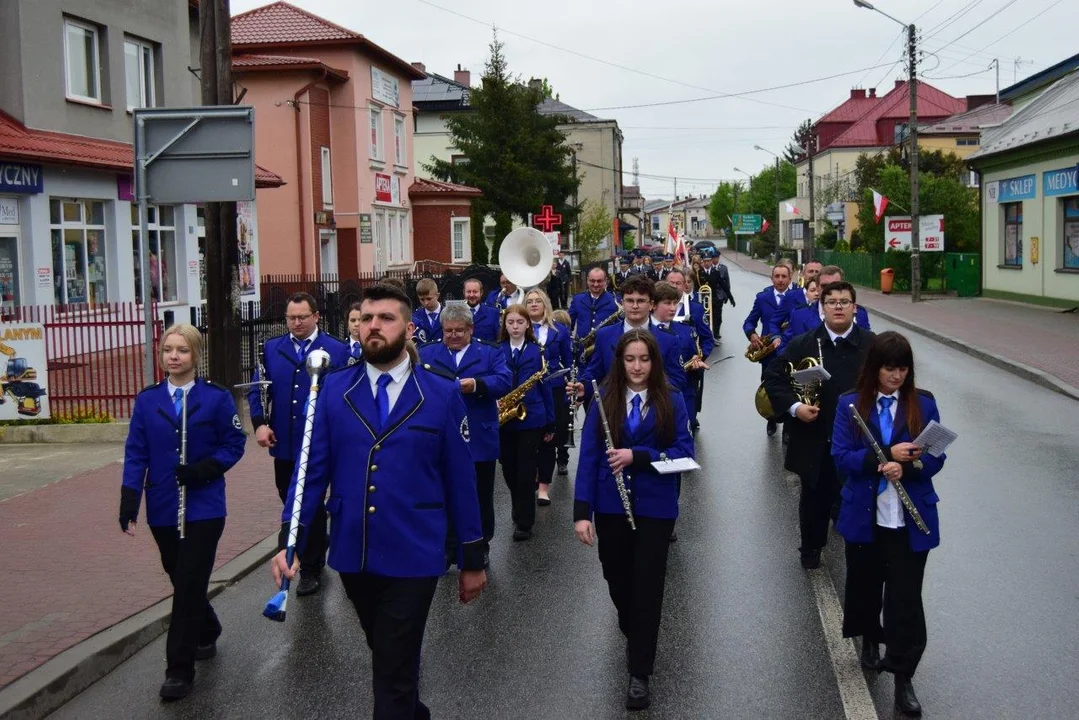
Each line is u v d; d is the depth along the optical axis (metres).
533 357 8.95
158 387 5.98
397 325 4.57
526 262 14.96
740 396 16.67
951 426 13.39
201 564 5.77
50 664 5.80
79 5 21.22
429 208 42.97
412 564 4.50
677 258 24.69
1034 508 9.16
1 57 19.69
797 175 99.50
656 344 5.67
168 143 10.59
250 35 35.44
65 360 14.02
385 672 4.45
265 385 7.82
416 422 4.59
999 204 35.88
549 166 51.28
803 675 5.70
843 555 8.02
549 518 9.55
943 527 8.61
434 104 63.91
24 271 19.19
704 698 5.43
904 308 34.03
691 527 8.90
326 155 34.94
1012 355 20.00
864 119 78.62
